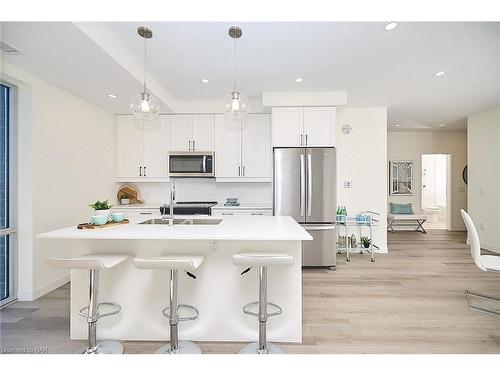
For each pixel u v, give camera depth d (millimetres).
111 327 2199
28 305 2744
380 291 3092
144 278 2209
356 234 4832
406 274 3678
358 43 2602
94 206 2336
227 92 4012
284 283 2154
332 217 3898
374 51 2766
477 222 5102
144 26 2303
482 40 2551
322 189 3902
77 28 1982
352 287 3215
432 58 2918
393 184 7031
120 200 4590
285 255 1848
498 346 2061
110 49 2420
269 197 4766
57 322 2418
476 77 3439
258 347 2031
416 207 7004
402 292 3064
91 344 1932
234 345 2125
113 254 2166
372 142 4770
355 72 3291
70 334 2203
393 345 2080
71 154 3465
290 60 2969
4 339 2166
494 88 3832
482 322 2412
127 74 2836
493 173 4785
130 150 4504
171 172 4426
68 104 3402
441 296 2955
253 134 4445
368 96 4195
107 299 2207
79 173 3617
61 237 1880
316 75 3373
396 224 7055
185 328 2184
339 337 2188
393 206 6859
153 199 4812
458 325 2363
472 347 2051
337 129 4793
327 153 3904
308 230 3881
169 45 2627
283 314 2152
